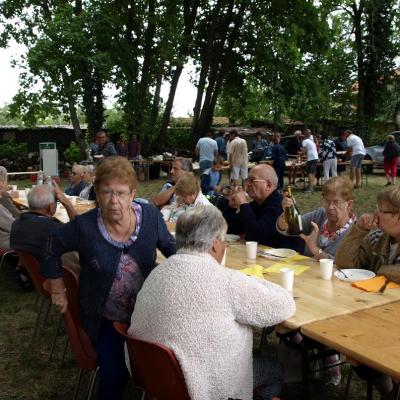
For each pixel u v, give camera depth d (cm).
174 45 1770
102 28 1652
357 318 204
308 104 2061
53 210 371
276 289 196
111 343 231
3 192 525
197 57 1986
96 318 227
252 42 1962
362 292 237
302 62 2008
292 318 202
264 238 349
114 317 231
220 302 181
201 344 178
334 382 309
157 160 1562
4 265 599
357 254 278
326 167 1245
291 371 255
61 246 232
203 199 439
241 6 1905
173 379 180
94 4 1684
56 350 371
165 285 183
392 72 2212
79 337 243
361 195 1166
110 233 227
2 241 485
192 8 1884
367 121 2258
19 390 317
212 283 181
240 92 2119
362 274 262
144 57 1850
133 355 198
